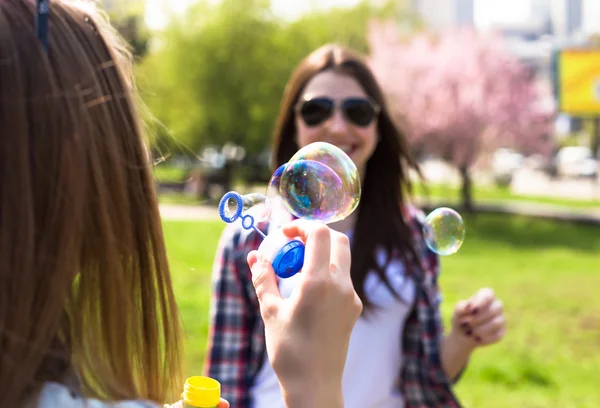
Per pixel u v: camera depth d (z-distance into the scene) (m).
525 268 8.42
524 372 4.28
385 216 1.90
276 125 2.30
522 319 5.78
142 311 0.97
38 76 0.82
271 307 0.93
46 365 0.82
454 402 1.83
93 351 0.88
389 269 1.82
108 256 0.87
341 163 1.45
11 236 0.78
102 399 0.84
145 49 16.44
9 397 0.76
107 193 0.88
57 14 0.92
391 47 16.19
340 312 0.90
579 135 41.59
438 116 14.34
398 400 1.80
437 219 1.91
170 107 16.89
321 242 0.93
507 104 14.73
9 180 0.79
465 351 1.84
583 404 3.81
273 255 1.07
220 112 16.78
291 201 1.42
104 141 0.89
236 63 16.78
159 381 0.99
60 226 0.81
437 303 1.91
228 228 1.91
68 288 0.81
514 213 14.71
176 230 10.82
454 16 61.34
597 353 4.80
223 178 17.95
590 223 13.53
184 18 17.19
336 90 2.04
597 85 15.29
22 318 0.77
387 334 1.76
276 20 17.75
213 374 1.78
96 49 0.95
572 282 7.49
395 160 2.08
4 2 0.86
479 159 15.09
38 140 0.81
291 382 0.88
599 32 25.12
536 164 29.36
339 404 0.88
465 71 14.87
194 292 6.05
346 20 19.88
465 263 8.72
